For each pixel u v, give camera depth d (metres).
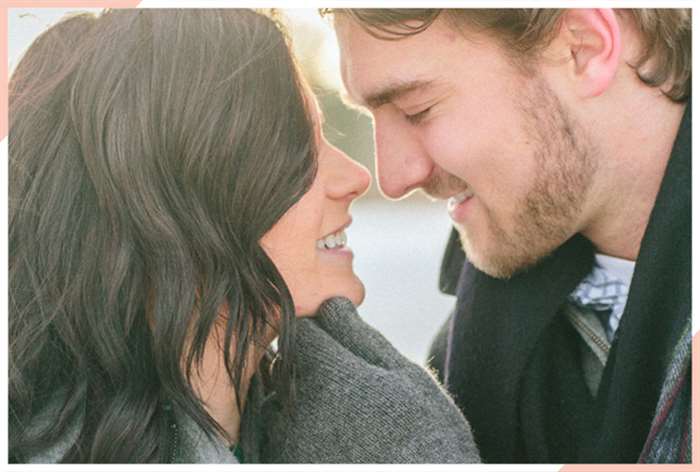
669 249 0.98
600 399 1.07
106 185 0.91
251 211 0.92
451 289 1.31
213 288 0.91
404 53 1.00
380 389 0.92
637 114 1.02
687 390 0.95
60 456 0.91
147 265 0.91
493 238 1.08
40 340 0.93
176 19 0.94
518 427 1.15
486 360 1.15
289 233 0.96
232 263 0.92
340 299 0.99
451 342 1.19
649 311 0.98
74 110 0.92
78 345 0.92
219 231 0.91
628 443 1.00
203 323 0.90
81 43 0.94
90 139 0.91
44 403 0.93
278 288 0.93
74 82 0.92
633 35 1.01
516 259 1.08
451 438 0.94
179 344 0.90
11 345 0.93
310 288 0.98
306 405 0.94
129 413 0.90
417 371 0.97
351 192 1.02
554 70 1.01
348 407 0.93
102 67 0.92
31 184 0.93
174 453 0.91
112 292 0.90
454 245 1.30
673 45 1.01
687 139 1.00
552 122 1.02
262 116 0.93
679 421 0.94
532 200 1.04
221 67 0.92
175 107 0.91
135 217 0.90
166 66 0.92
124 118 0.91
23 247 0.93
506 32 0.99
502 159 1.03
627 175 1.04
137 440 0.89
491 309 1.15
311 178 0.95
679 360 0.93
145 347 0.92
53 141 0.93
